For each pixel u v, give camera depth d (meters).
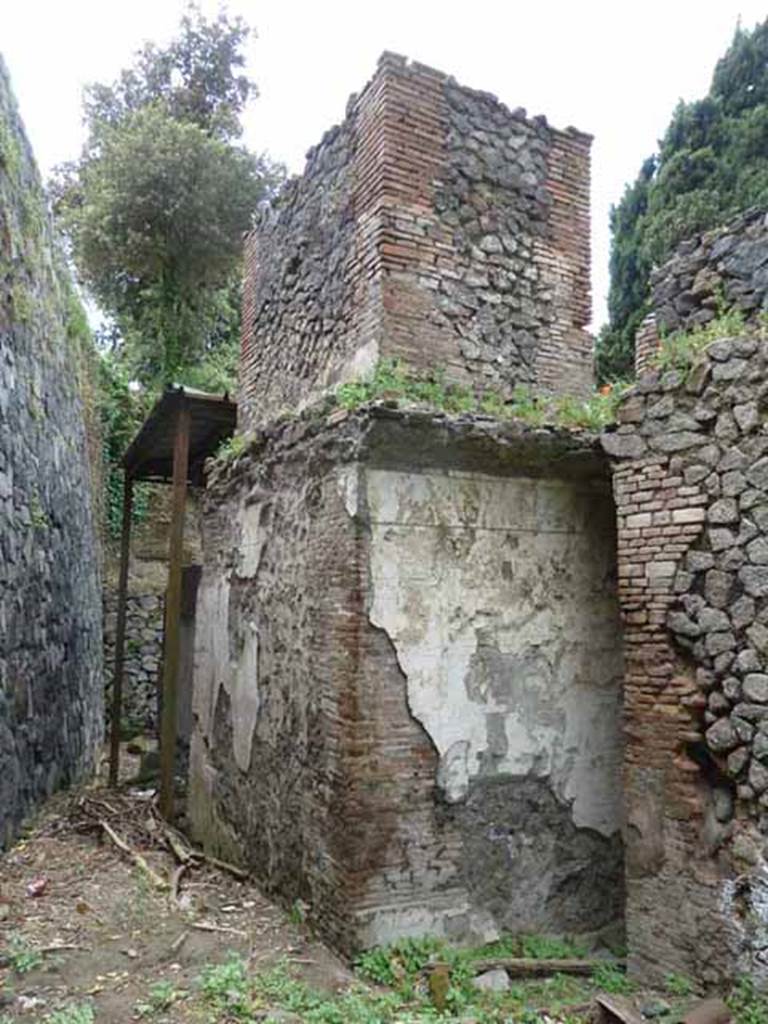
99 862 5.90
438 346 5.37
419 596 4.73
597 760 5.14
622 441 4.54
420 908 4.52
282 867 5.25
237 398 7.57
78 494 10.20
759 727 3.81
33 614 7.16
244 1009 3.60
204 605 7.43
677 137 16.02
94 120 17.39
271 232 6.96
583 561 5.25
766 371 3.93
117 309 16.64
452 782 4.70
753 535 3.91
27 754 6.87
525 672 4.99
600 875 5.07
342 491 4.74
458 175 5.63
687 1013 3.67
